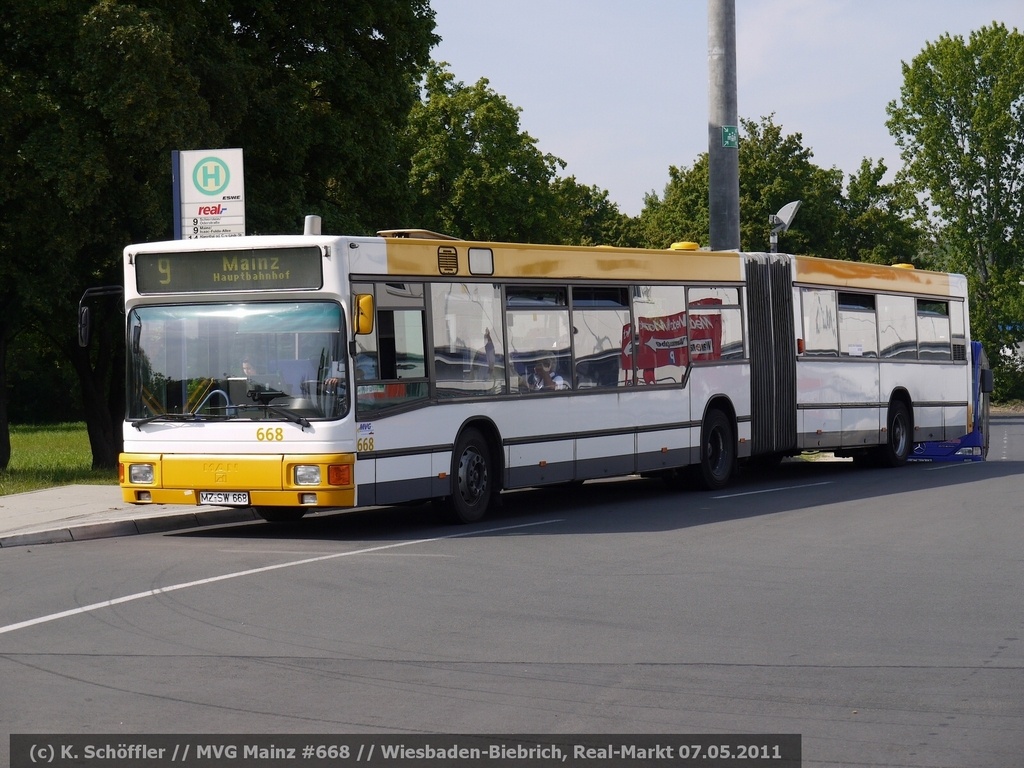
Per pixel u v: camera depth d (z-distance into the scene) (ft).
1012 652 31.09
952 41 298.97
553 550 49.14
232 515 62.49
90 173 82.74
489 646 31.89
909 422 93.45
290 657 30.71
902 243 261.03
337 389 52.24
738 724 24.73
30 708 26.17
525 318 61.72
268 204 100.73
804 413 81.56
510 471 60.44
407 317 55.36
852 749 23.07
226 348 53.72
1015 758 22.53
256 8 101.14
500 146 215.72
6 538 53.01
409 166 212.02
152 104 82.23
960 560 46.19
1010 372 298.56
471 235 216.13
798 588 40.34
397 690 27.48
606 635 33.17
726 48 96.43
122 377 106.52
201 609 37.11
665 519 59.67
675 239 263.08
